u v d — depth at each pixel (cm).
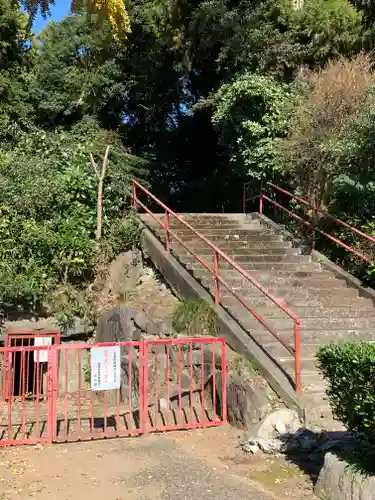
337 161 1127
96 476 539
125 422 758
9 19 1602
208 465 566
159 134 2177
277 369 733
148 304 1024
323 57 1491
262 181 1401
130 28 1698
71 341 1130
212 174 2116
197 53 1750
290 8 1562
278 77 1491
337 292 998
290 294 974
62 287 1138
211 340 727
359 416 476
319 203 1205
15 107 1570
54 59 1734
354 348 462
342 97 1134
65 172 1261
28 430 730
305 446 584
